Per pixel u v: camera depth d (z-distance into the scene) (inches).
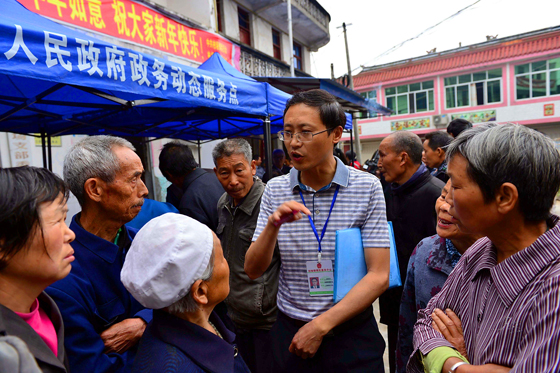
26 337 27.9
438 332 38.4
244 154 83.0
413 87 697.6
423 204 84.8
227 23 339.6
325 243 52.2
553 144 29.6
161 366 30.1
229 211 86.7
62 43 60.6
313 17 440.1
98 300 46.9
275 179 59.0
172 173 108.0
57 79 59.6
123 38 197.8
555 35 575.5
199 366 31.4
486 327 32.2
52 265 31.6
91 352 41.8
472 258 37.8
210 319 42.1
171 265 30.7
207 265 33.1
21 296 31.1
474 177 30.6
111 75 69.6
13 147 159.2
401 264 89.0
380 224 51.0
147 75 78.2
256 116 132.3
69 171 48.6
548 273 28.2
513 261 30.6
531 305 28.1
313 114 49.3
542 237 29.3
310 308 52.1
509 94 611.2
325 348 50.2
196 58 253.3
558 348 25.0
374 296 48.1
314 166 51.0
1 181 29.1
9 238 28.6
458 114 657.0
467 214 32.1
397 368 60.2
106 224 50.3
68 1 168.7
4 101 93.2
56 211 32.3
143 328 48.1
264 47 403.5
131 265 32.7
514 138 29.2
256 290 77.9
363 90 745.6
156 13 218.5
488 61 617.0
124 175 48.8
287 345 53.4
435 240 55.0
